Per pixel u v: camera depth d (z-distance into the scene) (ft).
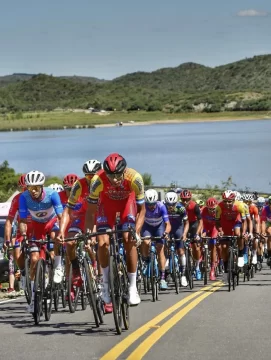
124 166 34.47
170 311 42.29
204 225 71.61
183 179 247.91
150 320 38.37
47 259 40.83
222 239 58.39
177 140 564.71
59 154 445.37
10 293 65.05
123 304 34.30
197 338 32.32
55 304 43.47
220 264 82.84
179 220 60.64
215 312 41.57
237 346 30.40
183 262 60.44
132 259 35.12
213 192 163.32
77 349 30.04
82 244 40.88
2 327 38.04
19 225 45.91
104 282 34.60
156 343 31.07
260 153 391.04
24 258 45.39
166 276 56.80
